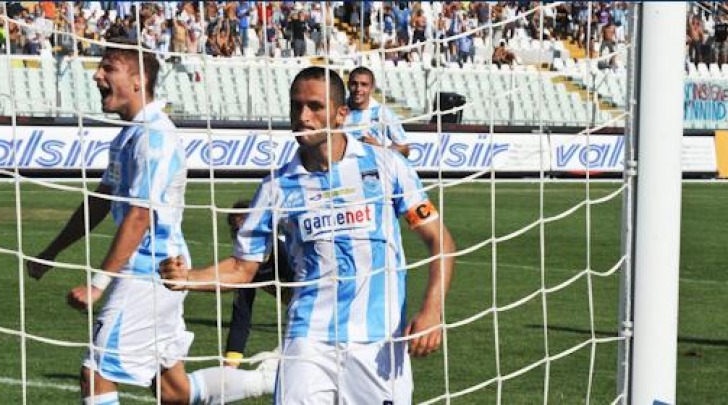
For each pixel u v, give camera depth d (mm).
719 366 16859
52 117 43219
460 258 28938
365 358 9523
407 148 17594
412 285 24875
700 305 22516
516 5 37219
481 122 46906
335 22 46750
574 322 20234
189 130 9844
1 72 42344
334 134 9461
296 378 9586
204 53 9789
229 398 12141
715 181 52906
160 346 11227
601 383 15508
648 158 9055
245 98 44719
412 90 47219
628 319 9227
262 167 45312
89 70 43250
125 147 10938
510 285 24797
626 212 9195
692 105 54188
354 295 9547
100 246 29734
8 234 31594
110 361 11039
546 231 34562
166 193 10891
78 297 10805
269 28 44656
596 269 27516
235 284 9547
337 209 9484
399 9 48500
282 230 9836
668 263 9102
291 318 9695
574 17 37719
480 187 47000
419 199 9539
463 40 49344
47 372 15766
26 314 20469
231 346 14055
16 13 42438
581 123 46094
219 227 34156
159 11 41688
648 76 9031
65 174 43406
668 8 8945
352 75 17922
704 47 55062
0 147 42469
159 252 10930
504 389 15078
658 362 9141
